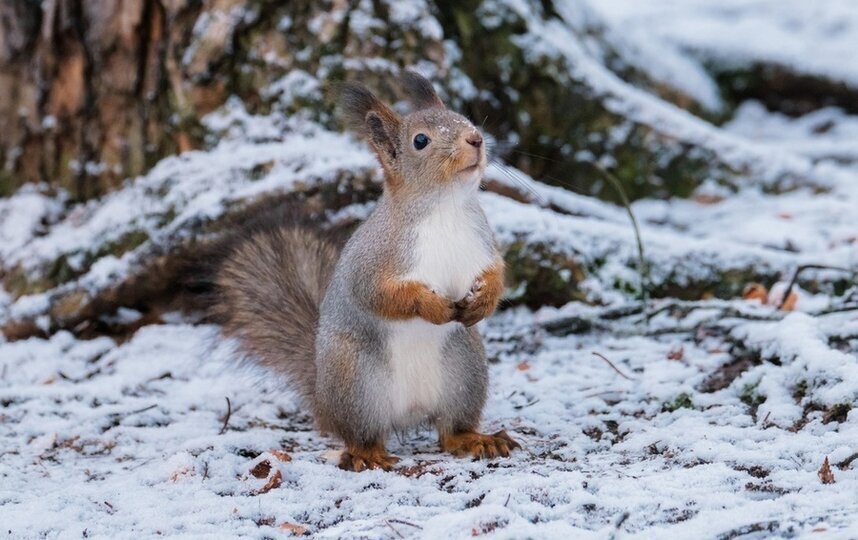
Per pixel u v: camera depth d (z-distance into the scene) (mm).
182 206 11078
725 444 7004
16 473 7504
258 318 8781
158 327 10680
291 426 8609
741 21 17125
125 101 11922
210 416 8781
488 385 7891
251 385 9391
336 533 6020
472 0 12695
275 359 8656
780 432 7258
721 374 8602
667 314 10180
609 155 12969
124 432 8336
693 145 13117
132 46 11820
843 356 7828
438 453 7766
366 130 7730
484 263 7469
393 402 7582
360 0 11891
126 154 11961
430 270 7395
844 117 16094
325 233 9422
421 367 7566
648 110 13148
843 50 16344
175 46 11789
